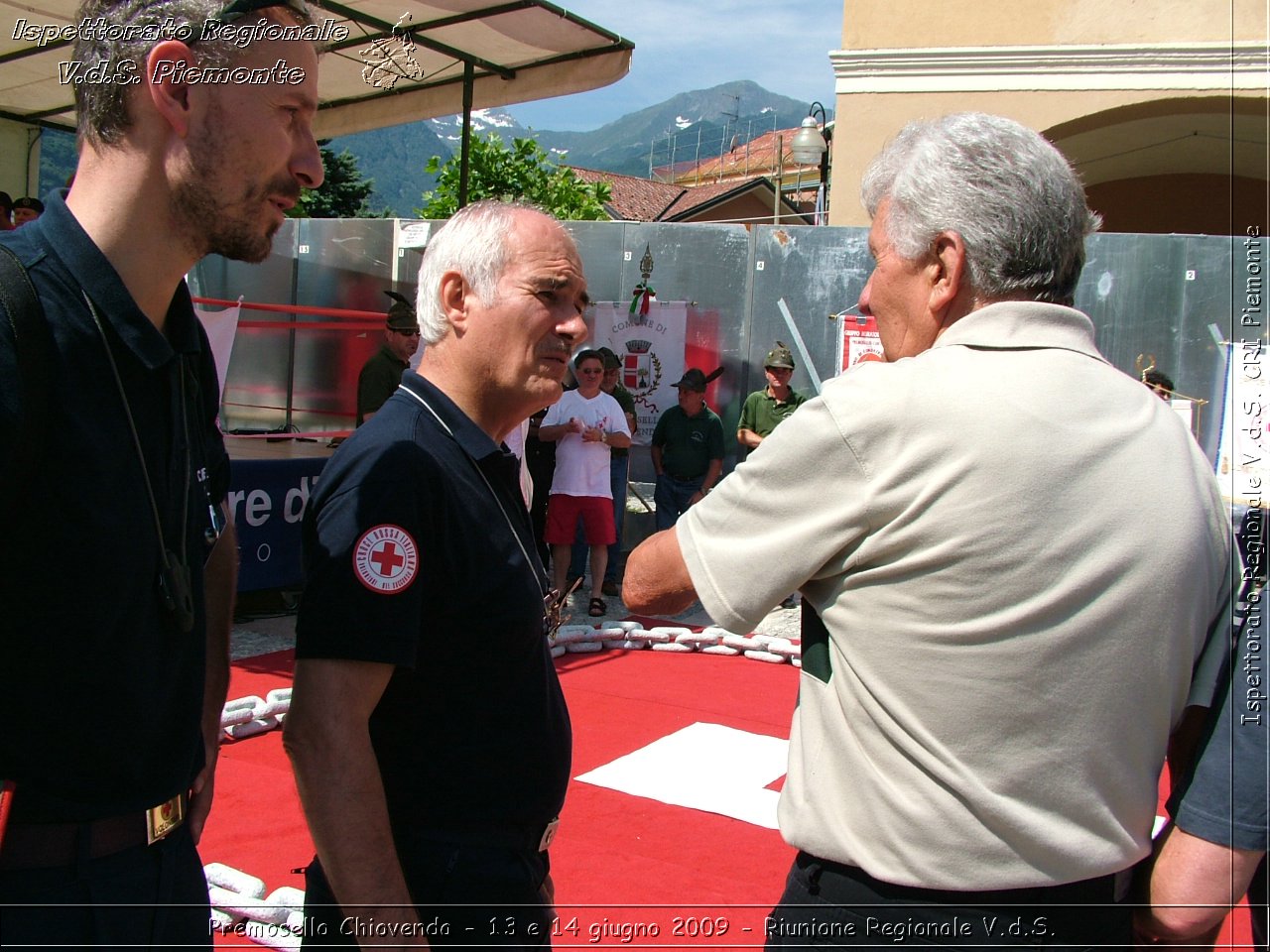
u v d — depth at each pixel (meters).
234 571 1.89
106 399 1.37
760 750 4.83
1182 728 1.54
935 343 1.48
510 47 8.08
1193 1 9.71
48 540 1.32
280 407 11.76
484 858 1.64
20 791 1.35
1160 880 1.47
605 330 9.77
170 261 1.45
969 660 1.35
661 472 8.45
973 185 1.45
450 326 1.75
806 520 1.46
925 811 1.38
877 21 10.61
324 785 1.48
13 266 1.29
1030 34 10.23
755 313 9.47
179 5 1.35
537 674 1.72
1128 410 1.41
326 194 21.44
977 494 1.34
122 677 1.41
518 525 1.77
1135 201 12.91
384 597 1.51
